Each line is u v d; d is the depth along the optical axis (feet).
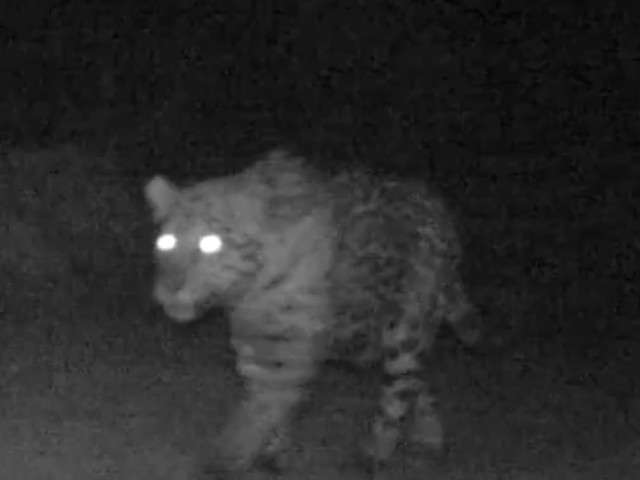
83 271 12.54
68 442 8.80
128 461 8.55
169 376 10.21
